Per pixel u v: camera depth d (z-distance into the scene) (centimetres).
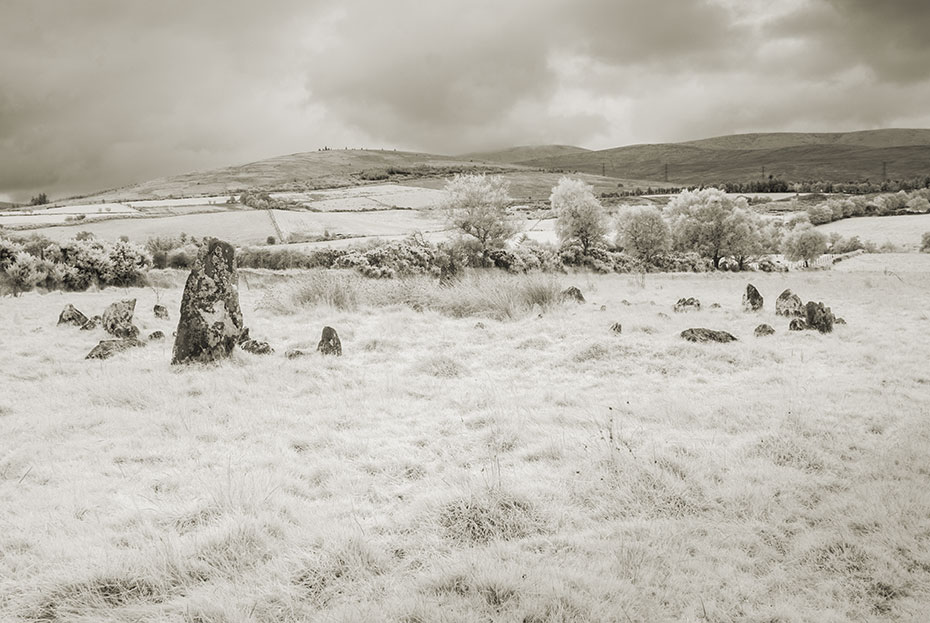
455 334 1291
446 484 523
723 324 1433
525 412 746
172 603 348
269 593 359
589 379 933
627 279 3606
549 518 463
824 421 699
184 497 500
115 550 405
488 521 449
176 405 775
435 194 14388
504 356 1080
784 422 689
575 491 514
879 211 10888
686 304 1759
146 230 7994
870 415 727
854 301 2019
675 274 4794
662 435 663
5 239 2514
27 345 1186
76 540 423
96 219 8788
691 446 619
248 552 407
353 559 391
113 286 2770
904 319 1550
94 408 764
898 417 716
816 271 5162
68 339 1267
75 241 2783
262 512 454
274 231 8212
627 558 400
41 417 726
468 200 5244
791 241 7412
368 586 367
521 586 358
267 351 1098
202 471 556
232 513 458
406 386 884
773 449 603
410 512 468
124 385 844
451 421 725
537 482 529
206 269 1009
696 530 448
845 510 475
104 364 1020
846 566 399
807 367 1002
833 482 532
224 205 11362
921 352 1098
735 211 6316
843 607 356
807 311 1357
